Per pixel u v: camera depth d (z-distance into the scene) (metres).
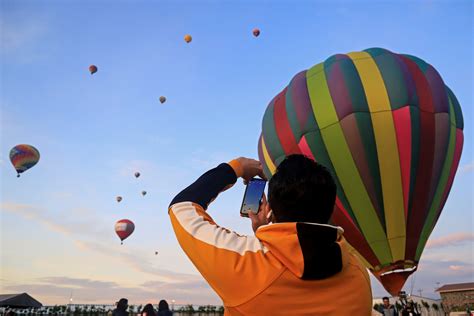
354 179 8.90
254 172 1.35
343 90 9.15
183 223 1.11
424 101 9.16
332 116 9.07
